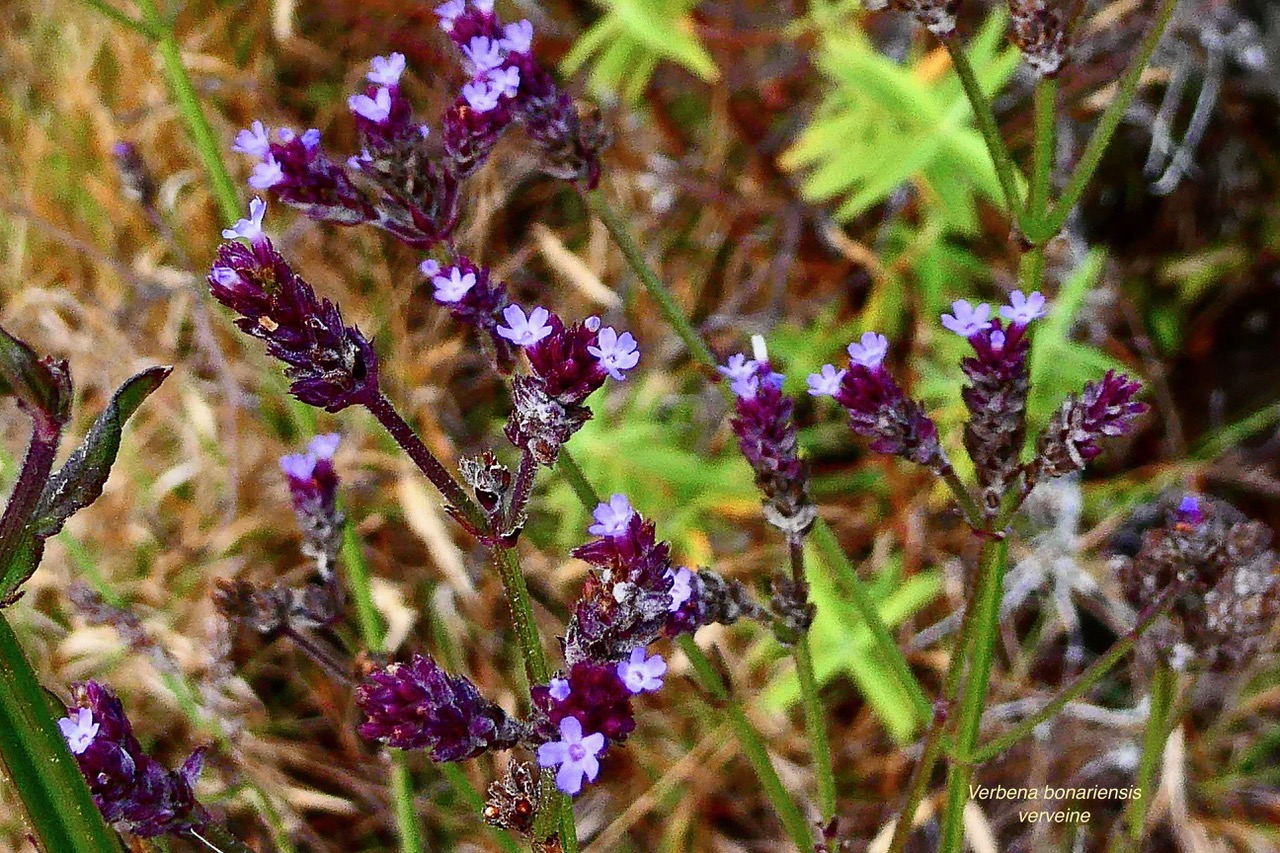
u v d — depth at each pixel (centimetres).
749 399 42
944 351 63
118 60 71
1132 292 70
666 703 57
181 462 65
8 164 70
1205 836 52
